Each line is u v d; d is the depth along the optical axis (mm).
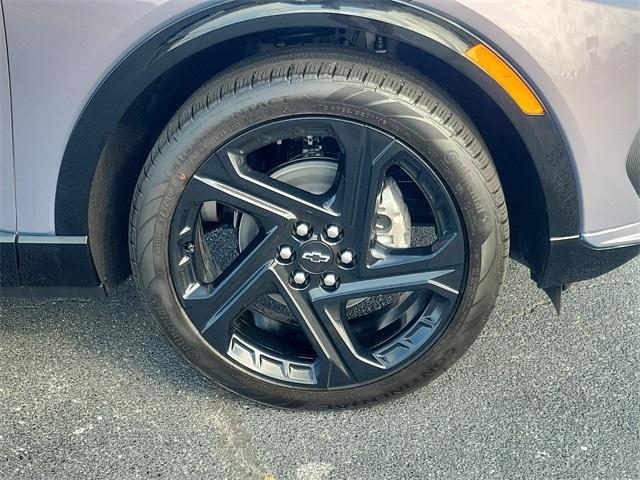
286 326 2420
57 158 2025
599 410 2320
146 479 2109
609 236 2105
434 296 2168
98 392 2418
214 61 2076
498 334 2641
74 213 2090
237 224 2363
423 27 1846
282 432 2268
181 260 2131
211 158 1992
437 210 2059
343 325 2195
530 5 1844
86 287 2236
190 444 2229
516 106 1930
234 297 2160
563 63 1884
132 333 2680
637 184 2107
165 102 2146
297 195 2053
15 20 1891
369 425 2287
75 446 2217
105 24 1879
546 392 2393
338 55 1921
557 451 2184
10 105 1974
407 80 1925
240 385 2275
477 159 1975
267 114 1932
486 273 2090
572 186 2027
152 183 2020
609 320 2697
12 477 2107
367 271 2119
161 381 2465
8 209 2100
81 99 1956
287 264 2127
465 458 2166
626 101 1957
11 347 2613
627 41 1901
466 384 2432
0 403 2373
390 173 2232
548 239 2111
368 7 1832
